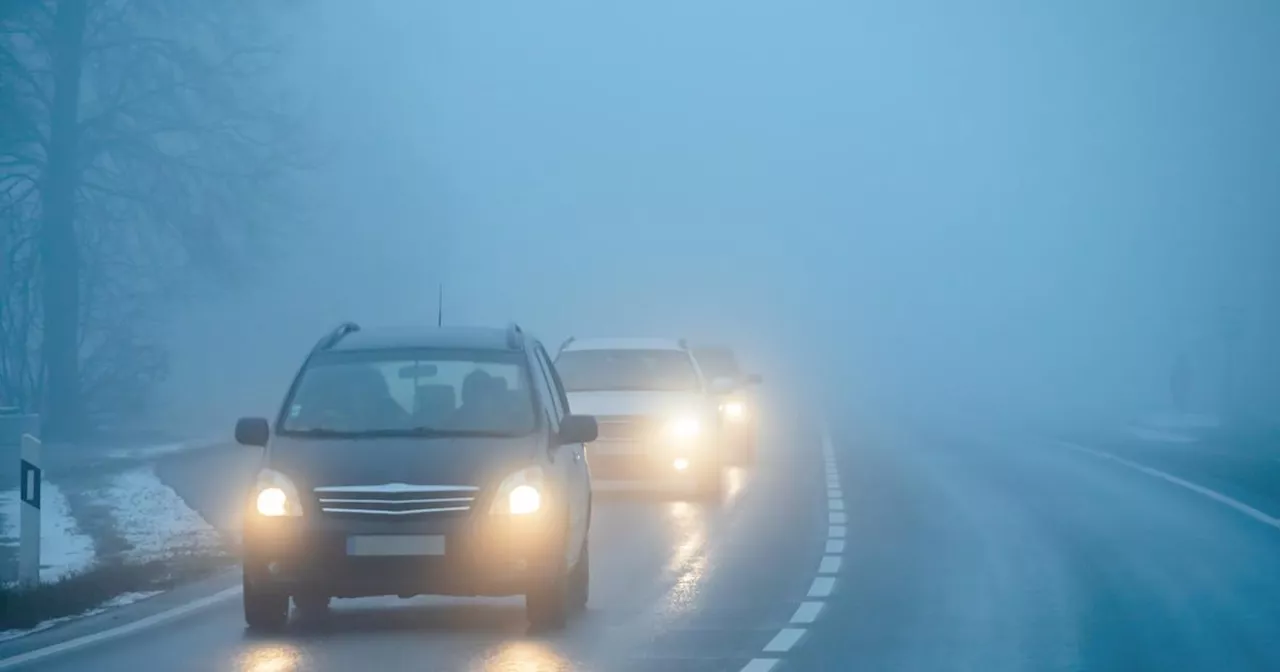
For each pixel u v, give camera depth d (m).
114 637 46.53
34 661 42.66
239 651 44.06
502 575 44.88
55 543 71.31
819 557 65.75
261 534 45.00
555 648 44.41
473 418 48.34
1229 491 95.19
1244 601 53.75
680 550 68.12
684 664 42.06
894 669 41.56
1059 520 79.69
